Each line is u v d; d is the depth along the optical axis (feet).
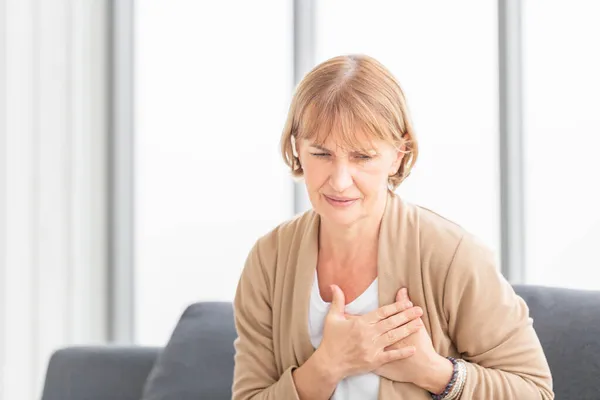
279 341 5.19
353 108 4.46
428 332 4.84
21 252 10.89
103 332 11.98
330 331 4.76
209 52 11.57
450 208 10.12
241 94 11.41
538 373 4.82
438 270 4.81
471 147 10.03
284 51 11.18
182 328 7.73
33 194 11.08
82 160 11.76
